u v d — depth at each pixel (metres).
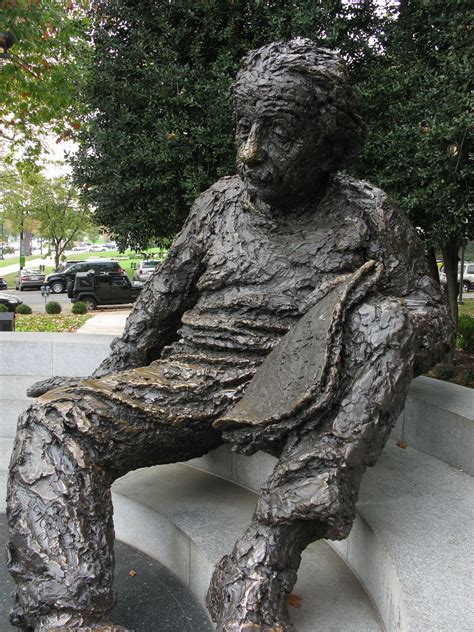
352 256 2.24
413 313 2.21
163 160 5.27
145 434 2.10
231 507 2.62
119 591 2.35
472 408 2.69
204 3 5.20
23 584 1.79
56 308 16.22
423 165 4.73
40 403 2.06
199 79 5.23
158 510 2.58
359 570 2.12
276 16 4.89
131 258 39.59
